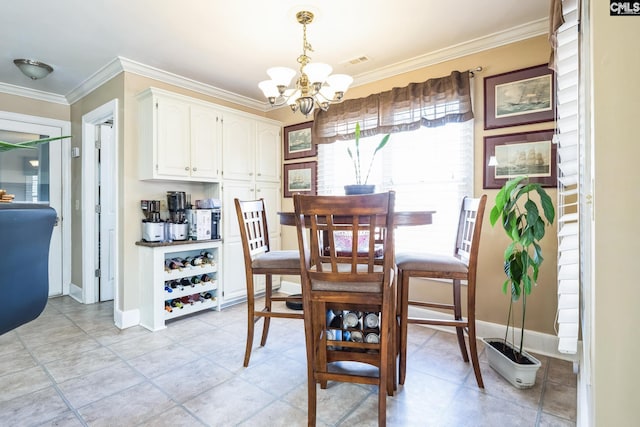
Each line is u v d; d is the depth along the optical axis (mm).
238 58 2783
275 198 3834
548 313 2230
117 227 2828
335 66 2936
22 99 3420
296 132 3770
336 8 2082
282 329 2695
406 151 2893
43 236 896
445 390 1771
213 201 3152
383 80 3049
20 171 3443
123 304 2764
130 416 1553
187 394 1740
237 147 3395
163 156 2775
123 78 2814
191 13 2127
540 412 1577
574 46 1540
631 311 650
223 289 3236
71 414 1566
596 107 669
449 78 2586
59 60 2783
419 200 2811
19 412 1580
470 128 2555
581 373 1671
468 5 2057
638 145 644
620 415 659
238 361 2123
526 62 2311
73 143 3693
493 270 2455
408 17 2186
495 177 2422
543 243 2240
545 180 2221
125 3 2014
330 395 1741
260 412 1588
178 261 2988
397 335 1951
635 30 647
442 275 1792
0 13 2100
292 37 2441
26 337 2523
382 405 1399
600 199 668
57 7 2045
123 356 2195
